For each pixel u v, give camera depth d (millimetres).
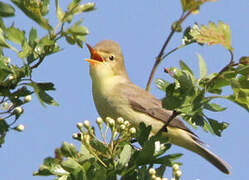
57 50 7461
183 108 7641
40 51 7414
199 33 8117
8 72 7355
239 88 7598
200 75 8094
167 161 7180
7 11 6410
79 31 6730
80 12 6906
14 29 6793
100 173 6707
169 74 8461
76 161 6969
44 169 6770
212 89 8148
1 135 6941
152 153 7141
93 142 7375
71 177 6738
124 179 7230
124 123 7695
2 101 7430
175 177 7055
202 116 9008
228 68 7883
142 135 7570
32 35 6859
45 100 7285
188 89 7719
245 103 7660
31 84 7430
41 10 6938
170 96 7684
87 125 7426
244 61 7801
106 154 7391
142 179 7223
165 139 7281
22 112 7113
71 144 7098
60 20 6930
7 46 6902
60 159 7129
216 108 8141
